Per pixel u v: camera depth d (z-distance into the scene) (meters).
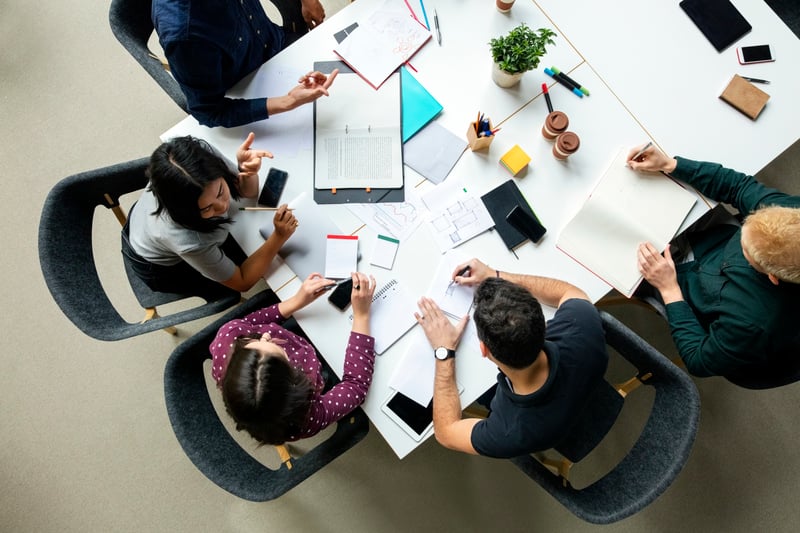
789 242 1.17
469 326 1.39
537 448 1.18
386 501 2.00
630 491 1.33
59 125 2.34
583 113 1.52
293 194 1.49
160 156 1.15
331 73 1.52
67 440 2.05
